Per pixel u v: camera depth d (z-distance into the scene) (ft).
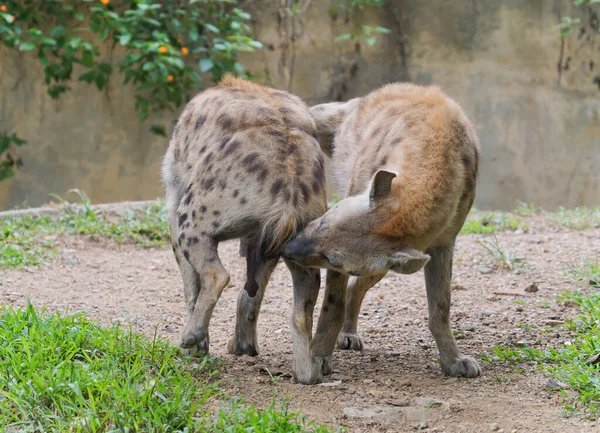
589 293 34.09
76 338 24.64
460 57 67.41
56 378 21.67
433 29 67.15
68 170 65.51
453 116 24.85
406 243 22.38
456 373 25.75
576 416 22.25
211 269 23.94
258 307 27.27
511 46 67.41
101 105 65.36
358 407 22.43
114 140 65.77
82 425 19.85
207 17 62.13
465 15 67.05
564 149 68.49
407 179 22.91
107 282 36.52
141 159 66.18
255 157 23.61
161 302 33.99
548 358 26.68
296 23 66.49
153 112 62.75
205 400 21.65
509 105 67.82
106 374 22.06
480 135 67.87
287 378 24.85
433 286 26.12
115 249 42.63
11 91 64.08
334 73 67.26
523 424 21.71
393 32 67.26
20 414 20.67
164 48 54.03
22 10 59.98
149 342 25.64
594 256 40.06
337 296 25.26
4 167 63.77
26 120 64.69
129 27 56.70
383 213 22.21
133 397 20.83
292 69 66.69
